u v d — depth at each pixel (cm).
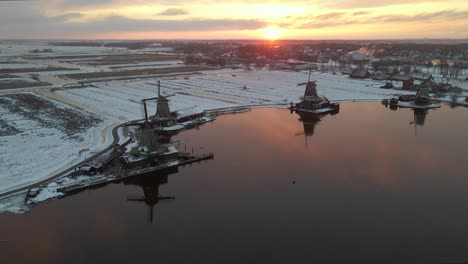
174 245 3073
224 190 4131
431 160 5075
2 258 2875
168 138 6162
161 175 4616
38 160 4850
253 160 5097
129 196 4012
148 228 3338
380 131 6625
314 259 2888
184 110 7481
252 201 3853
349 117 7825
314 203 3806
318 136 6284
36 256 2903
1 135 6003
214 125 7119
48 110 7950
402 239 3158
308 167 4812
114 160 4812
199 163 5006
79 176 4378
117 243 3103
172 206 3756
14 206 3672
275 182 4334
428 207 3722
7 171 4459
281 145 5788
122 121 7044
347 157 5219
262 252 2975
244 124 7194
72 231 3275
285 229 3312
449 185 4250
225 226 3366
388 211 3641
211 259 2886
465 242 3114
